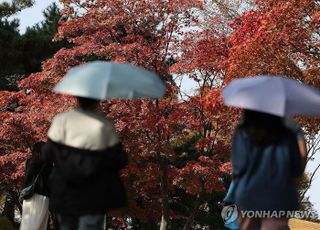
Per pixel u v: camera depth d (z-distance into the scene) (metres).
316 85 22.52
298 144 8.86
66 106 30.50
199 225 50.41
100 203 9.28
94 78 9.30
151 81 9.49
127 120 30.09
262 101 8.54
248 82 8.90
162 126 30.38
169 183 34.16
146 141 31.30
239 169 8.84
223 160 32.41
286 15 22.09
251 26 24.19
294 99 8.59
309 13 22.80
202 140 31.78
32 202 15.37
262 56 22.39
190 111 31.62
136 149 30.91
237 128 9.00
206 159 30.70
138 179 36.16
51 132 9.47
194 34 32.16
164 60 31.83
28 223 15.31
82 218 9.29
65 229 9.48
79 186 9.29
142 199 39.50
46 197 15.39
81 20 32.19
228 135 32.22
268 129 8.76
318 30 22.66
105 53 30.62
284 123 8.97
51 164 15.39
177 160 38.72
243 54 22.45
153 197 37.59
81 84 9.25
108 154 9.33
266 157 8.73
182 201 47.72
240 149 8.86
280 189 8.68
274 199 8.68
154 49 31.47
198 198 33.16
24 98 33.16
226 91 8.92
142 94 9.28
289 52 22.64
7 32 51.31
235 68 22.84
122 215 37.12
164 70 31.33
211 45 31.30
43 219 15.43
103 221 10.22
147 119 29.91
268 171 8.71
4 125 31.66
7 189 37.25
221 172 30.61
